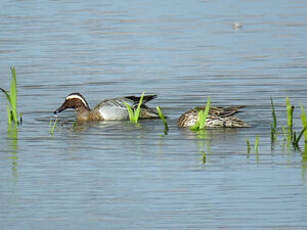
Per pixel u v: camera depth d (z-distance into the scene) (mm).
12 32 28047
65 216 11562
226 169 13586
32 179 13320
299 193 12250
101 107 18500
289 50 24828
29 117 18406
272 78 21406
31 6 33500
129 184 12922
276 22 29469
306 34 27141
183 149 15016
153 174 13422
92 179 13258
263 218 11312
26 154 14961
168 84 21094
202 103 19234
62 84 21297
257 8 32719
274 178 13008
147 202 12055
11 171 13805
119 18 30531
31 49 25453
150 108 18641
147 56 24469
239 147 15047
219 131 16531
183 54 24609
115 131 16938
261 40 26422
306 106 18469
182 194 12367
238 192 12375
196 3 34219
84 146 15516
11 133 16781
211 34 27562
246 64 23156
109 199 12234
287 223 11086
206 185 12758
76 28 28656
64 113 19516
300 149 14789
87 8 33031
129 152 14906
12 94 17703
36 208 11930
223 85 20812
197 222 11203
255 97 19531
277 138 15672
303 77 21375
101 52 25000
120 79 21719
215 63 23375
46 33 27797
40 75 22250
